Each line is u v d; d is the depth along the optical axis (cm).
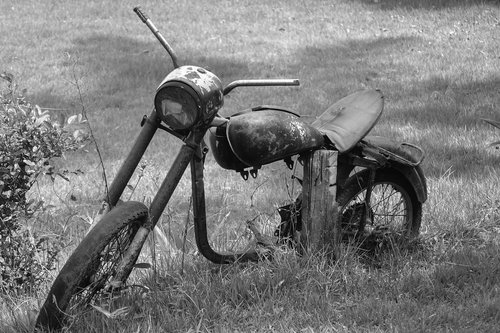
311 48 1870
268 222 725
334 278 577
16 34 2041
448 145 1065
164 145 1161
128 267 501
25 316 521
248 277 575
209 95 512
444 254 642
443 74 1565
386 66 1670
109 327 500
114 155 1116
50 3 2408
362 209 629
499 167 948
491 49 1752
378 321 526
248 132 553
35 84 1588
